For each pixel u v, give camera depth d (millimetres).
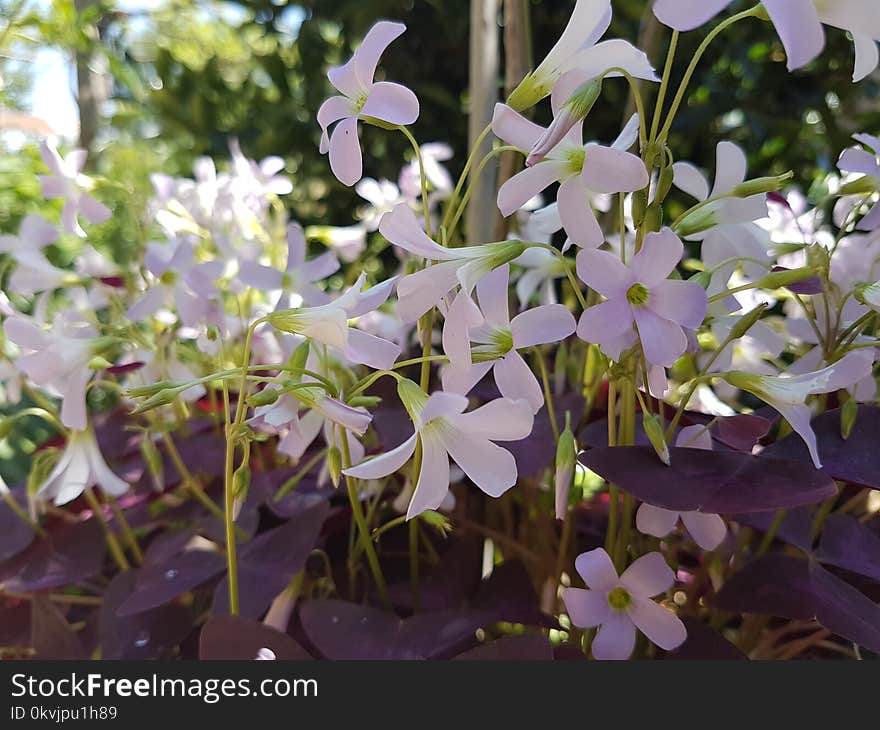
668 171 125
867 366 131
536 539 229
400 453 121
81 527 230
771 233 207
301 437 182
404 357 248
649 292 122
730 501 123
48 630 194
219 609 174
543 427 185
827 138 405
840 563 159
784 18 98
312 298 214
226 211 250
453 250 132
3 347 232
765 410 190
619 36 377
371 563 176
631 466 134
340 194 473
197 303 203
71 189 234
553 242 262
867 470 142
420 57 447
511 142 130
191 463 239
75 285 237
